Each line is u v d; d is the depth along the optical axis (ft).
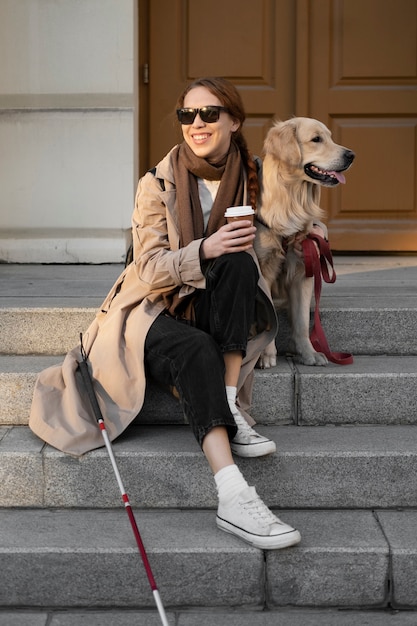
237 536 8.48
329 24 17.51
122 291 9.95
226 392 8.84
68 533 8.66
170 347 8.89
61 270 15.80
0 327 11.21
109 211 16.76
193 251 9.09
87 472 9.26
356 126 17.75
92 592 8.34
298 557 8.28
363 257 17.79
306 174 10.32
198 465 9.20
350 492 9.27
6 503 9.34
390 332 11.26
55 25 16.35
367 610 8.33
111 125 16.57
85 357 9.94
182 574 8.30
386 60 17.57
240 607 8.35
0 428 10.14
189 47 17.60
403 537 8.52
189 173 9.86
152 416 10.19
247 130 17.83
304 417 10.25
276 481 9.24
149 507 9.30
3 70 16.49
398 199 17.87
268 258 10.52
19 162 16.72
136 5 16.71
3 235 16.87
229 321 8.96
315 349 11.20
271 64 17.67
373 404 10.21
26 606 8.38
